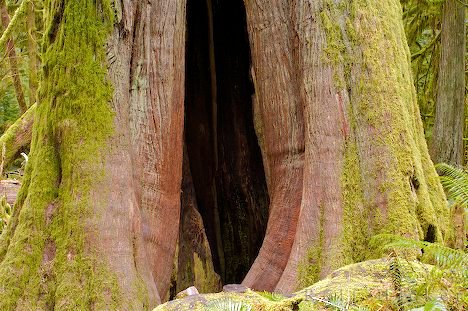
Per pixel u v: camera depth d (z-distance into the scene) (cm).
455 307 294
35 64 1449
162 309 335
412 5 1237
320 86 507
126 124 489
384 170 480
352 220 471
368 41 511
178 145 541
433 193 530
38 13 1572
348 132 493
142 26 519
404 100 516
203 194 718
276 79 559
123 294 433
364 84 500
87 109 470
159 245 515
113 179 460
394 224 461
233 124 720
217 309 310
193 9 701
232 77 713
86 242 440
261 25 571
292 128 547
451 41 1207
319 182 488
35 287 437
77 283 432
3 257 468
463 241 450
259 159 712
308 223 483
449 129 1215
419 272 340
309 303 314
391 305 304
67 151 464
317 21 518
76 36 484
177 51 540
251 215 721
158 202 518
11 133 894
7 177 1029
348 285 336
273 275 521
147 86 519
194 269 656
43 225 454
